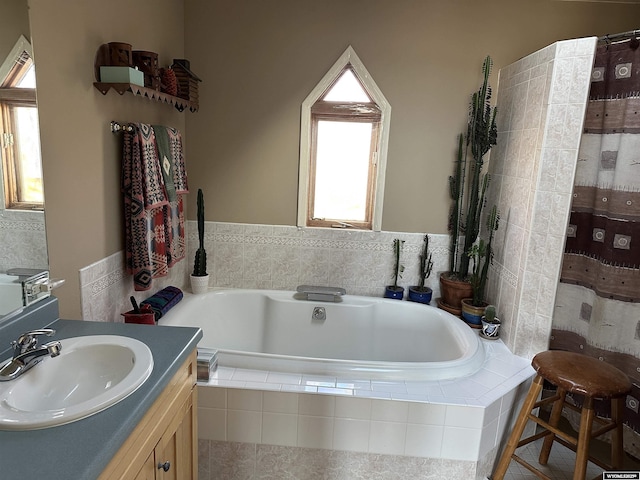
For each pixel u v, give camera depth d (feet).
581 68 6.52
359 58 8.76
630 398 6.95
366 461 6.08
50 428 2.92
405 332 8.98
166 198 7.40
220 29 8.75
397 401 5.84
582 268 7.29
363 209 9.62
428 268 9.44
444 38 8.66
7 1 4.16
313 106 9.10
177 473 4.28
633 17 8.42
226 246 9.62
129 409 3.17
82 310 5.88
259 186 9.36
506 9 8.52
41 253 4.64
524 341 7.45
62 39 5.17
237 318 9.29
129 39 6.72
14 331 4.13
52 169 5.12
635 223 6.54
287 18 8.67
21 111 4.34
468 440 5.92
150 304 7.66
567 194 6.83
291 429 6.03
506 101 8.43
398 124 8.99
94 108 5.95
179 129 8.91
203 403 6.02
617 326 6.88
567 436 5.81
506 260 8.16
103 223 6.32
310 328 9.19
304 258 9.61
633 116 6.39
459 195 9.00
